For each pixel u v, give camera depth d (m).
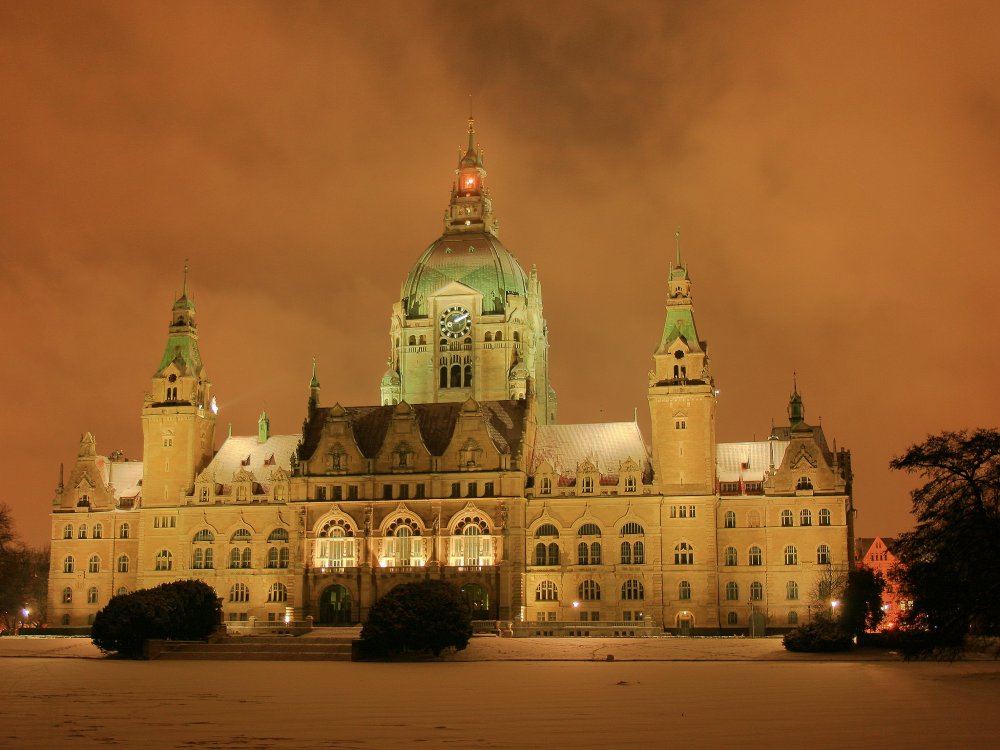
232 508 199.75
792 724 64.44
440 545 186.25
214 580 198.38
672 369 191.00
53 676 105.44
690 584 184.75
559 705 75.62
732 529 187.38
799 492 185.88
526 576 188.12
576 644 147.00
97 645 138.62
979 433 102.38
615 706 74.75
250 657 136.25
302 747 55.78
